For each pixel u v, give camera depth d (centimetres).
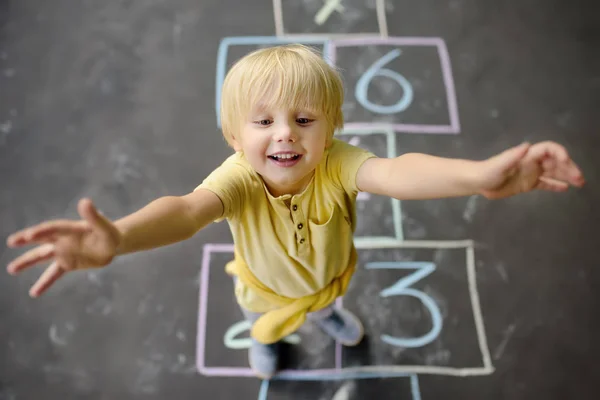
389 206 172
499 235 167
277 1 204
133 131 184
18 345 153
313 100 82
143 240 71
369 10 203
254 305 121
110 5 204
